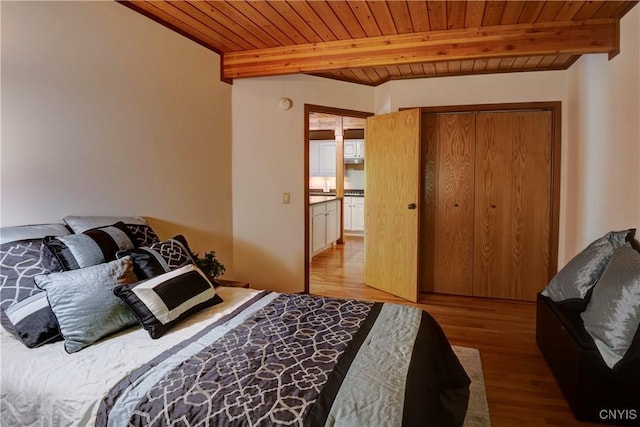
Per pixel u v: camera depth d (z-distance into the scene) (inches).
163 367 57.6
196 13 111.6
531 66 154.1
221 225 151.4
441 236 174.2
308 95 166.7
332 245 301.3
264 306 85.5
